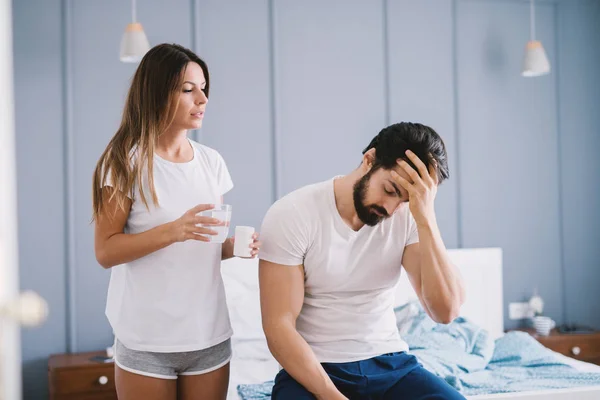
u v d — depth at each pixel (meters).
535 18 4.14
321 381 1.77
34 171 3.37
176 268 1.85
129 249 1.78
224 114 3.64
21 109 3.35
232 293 3.35
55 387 3.11
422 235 1.83
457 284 1.90
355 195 1.82
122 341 1.86
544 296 4.16
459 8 4.01
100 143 3.47
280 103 3.72
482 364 3.15
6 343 1.16
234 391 2.85
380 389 1.84
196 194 1.92
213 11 3.62
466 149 4.03
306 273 1.90
